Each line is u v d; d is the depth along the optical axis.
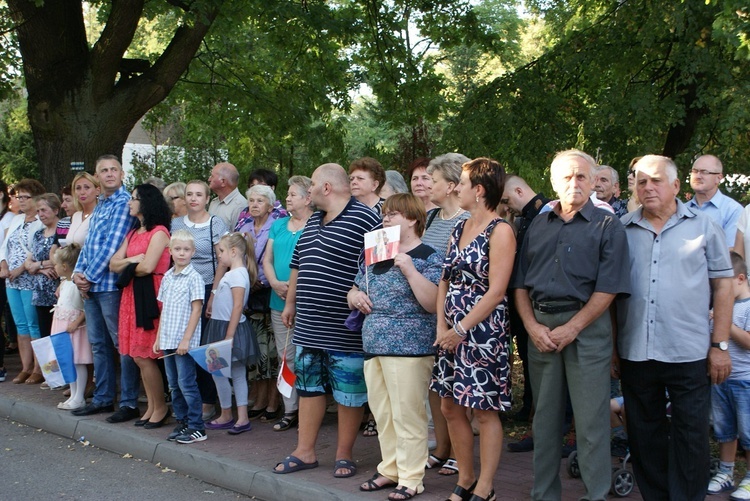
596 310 4.21
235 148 17.05
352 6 13.39
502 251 4.44
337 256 5.30
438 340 4.58
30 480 5.73
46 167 10.45
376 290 4.91
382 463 5.05
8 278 8.62
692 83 12.37
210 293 7.08
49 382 7.06
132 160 18.89
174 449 6.01
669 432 4.54
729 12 7.69
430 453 5.66
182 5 10.45
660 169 4.28
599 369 4.27
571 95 14.23
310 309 5.32
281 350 6.62
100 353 7.20
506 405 4.49
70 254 7.43
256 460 5.69
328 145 15.63
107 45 10.23
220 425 6.66
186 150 18.50
